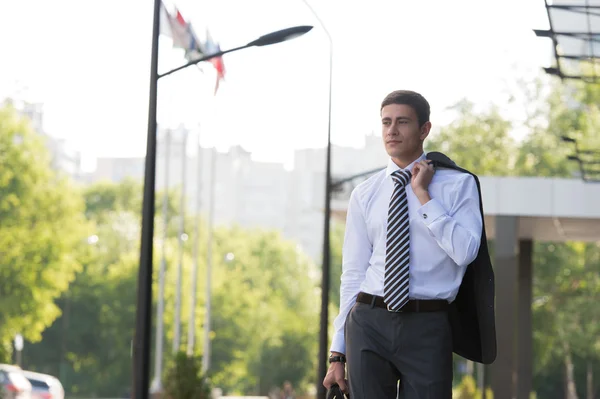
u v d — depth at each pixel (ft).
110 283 268.41
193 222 341.41
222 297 282.15
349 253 16.26
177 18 69.77
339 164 485.15
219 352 280.92
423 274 15.52
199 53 72.74
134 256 272.31
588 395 219.00
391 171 15.94
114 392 271.49
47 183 187.42
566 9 45.24
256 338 287.69
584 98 163.73
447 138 199.00
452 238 15.07
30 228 184.96
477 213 15.69
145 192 46.16
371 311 15.74
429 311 15.49
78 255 258.37
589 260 188.44
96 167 593.83
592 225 87.04
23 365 270.26
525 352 99.60
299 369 296.30
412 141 15.81
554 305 188.34
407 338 15.48
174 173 602.85
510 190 81.00
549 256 188.55
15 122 187.01
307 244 653.30
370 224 15.96
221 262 346.95
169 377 80.94
